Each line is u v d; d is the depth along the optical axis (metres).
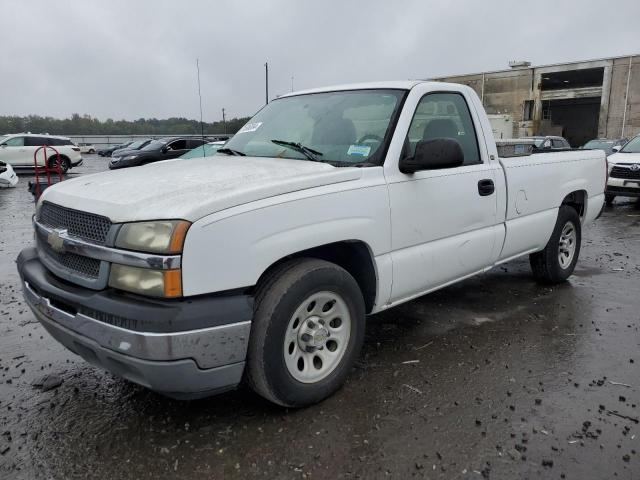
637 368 3.72
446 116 4.11
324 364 3.23
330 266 3.11
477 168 4.21
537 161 4.92
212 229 2.61
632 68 42.38
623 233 9.04
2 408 3.23
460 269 4.16
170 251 2.52
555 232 5.36
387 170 3.49
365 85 4.18
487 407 3.19
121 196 2.87
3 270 6.67
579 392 3.38
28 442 2.88
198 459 2.71
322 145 3.81
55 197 3.22
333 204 3.12
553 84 52.09
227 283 2.67
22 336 4.39
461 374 3.61
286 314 2.88
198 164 3.69
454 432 2.93
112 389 3.46
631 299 5.24
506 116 24.52
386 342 4.15
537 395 3.33
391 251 3.54
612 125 43.91
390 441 2.85
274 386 2.93
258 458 2.72
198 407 3.20
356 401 3.25
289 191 2.96
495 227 4.45
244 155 4.07
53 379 3.57
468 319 4.65
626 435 2.91
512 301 5.15
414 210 3.64
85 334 2.74
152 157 22.14
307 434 2.91
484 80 50.47
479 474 2.59
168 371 2.57
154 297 2.56
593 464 2.66
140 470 2.64
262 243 2.79
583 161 5.63
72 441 2.88
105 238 2.71
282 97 4.75
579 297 5.29
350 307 3.28
